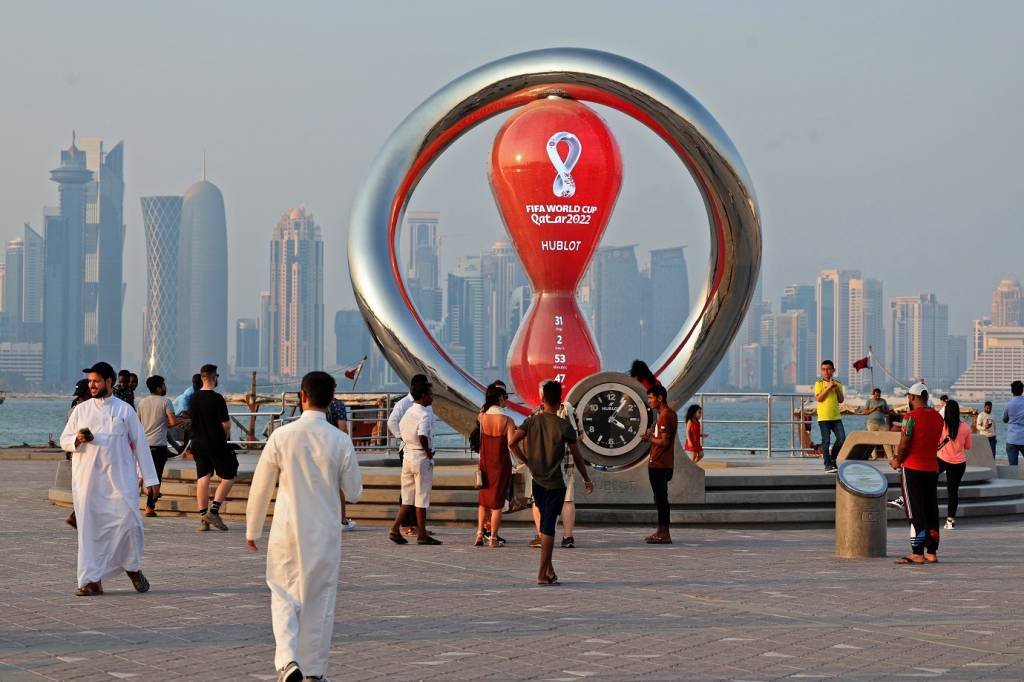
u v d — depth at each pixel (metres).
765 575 12.53
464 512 16.98
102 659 8.32
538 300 19.55
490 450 14.72
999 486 19.66
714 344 19.48
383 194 19.62
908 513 13.77
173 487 18.72
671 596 11.14
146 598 10.88
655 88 19.23
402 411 17.89
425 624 9.69
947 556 14.29
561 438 11.86
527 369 19.28
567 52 19.58
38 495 22.42
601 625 9.67
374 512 17.22
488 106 19.73
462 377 19.16
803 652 8.66
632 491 17.02
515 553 14.20
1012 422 24.28
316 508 7.49
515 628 9.53
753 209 19.17
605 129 19.42
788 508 17.31
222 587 11.51
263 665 8.14
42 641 8.94
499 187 19.44
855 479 14.16
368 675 7.90
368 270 19.25
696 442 22.80
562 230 19.12
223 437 16.33
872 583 12.02
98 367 11.16
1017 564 13.57
